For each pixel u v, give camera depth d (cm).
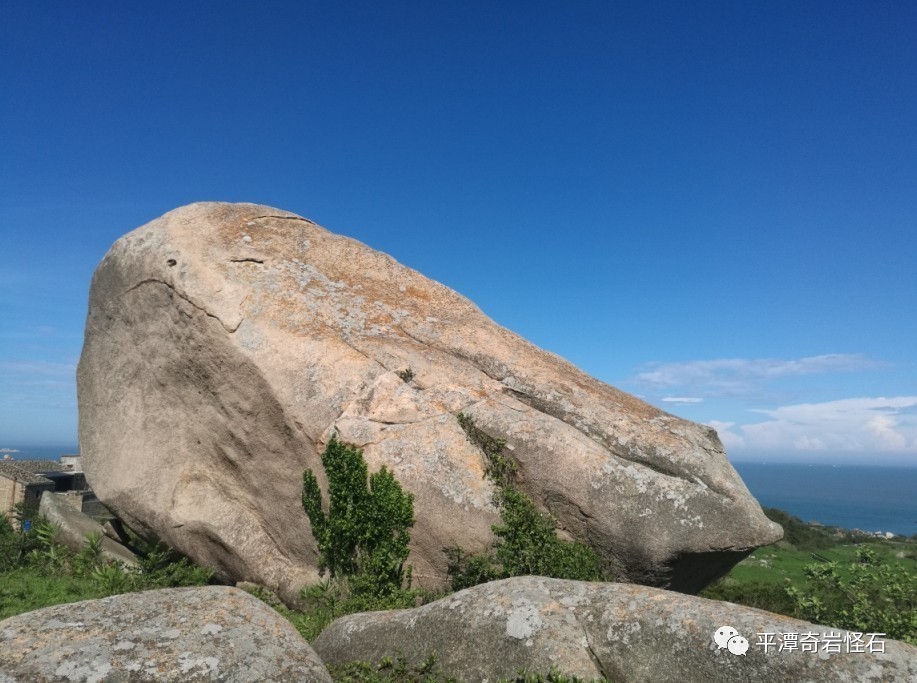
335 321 1066
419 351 1052
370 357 1016
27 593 888
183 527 1060
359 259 1198
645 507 845
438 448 923
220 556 1049
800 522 2700
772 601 1148
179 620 395
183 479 1087
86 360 1228
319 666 386
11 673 341
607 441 930
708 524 829
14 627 379
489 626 464
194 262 1090
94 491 1153
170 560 1116
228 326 1025
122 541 1243
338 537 909
